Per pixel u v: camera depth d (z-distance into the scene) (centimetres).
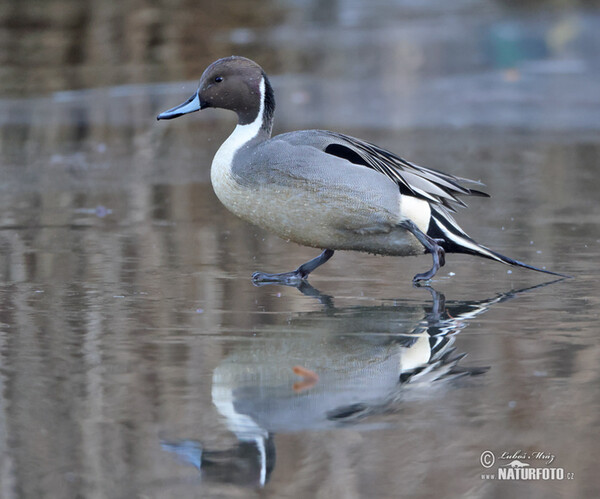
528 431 625
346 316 898
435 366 749
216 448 598
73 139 2012
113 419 641
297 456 590
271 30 3525
